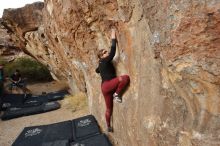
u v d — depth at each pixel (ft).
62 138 18.13
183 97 7.47
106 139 16.94
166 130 8.31
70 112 27.68
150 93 9.60
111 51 12.83
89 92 23.75
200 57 6.28
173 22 6.75
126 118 12.73
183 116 7.59
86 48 18.06
